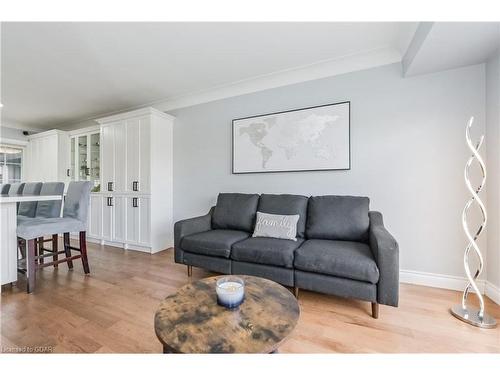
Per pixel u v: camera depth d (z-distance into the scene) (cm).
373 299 161
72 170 452
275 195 256
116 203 357
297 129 265
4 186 337
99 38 204
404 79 222
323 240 211
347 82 244
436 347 133
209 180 326
